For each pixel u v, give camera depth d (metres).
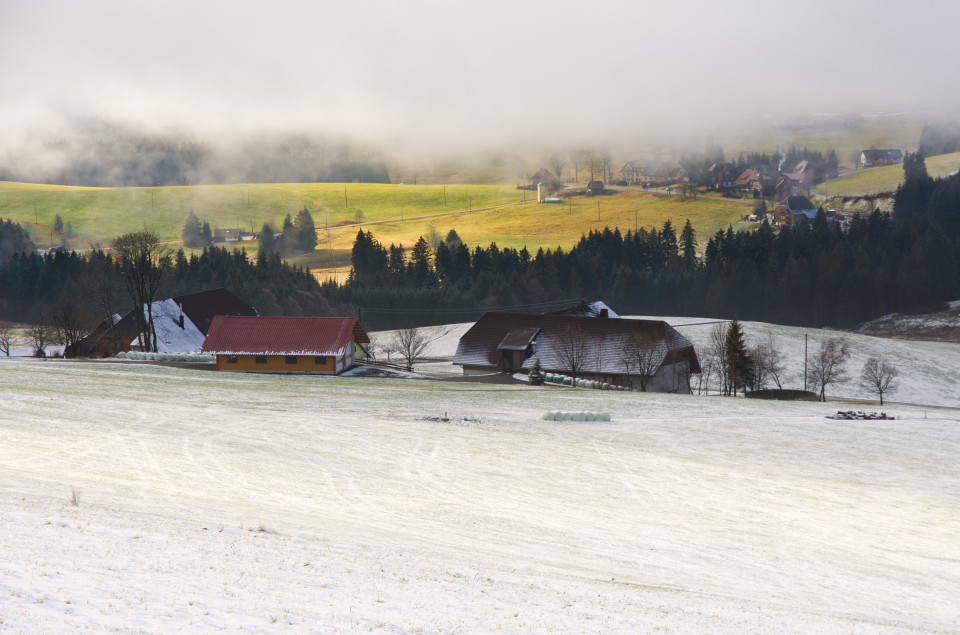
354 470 36.50
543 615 15.13
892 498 38.50
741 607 18.56
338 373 80.25
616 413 61.88
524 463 41.22
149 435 41.44
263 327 81.81
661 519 31.17
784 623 16.84
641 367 83.75
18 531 17.84
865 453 50.09
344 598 15.02
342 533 23.08
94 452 35.81
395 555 20.20
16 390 53.88
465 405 61.84
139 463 34.09
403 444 44.16
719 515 32.72
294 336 81.06
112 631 11.77
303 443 42.47
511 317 95.50
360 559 18.98
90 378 64.12
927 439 55.88
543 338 91.62
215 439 41.72
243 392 62.34
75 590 13.75
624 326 89.44
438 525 26.61
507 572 19.72
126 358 84.19
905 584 24.45
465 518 28.30
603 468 41.41
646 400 70.06
